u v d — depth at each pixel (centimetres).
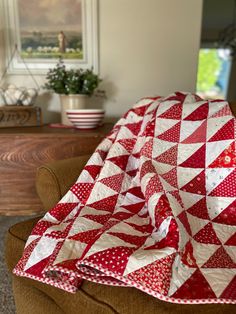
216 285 51
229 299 49
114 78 150
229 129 78
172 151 80
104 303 50
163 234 58
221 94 512
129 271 50
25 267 59
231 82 468
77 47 144
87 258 51
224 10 330
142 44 146
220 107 83
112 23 143
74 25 141
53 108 152
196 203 72
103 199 77
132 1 141
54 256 55
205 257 58
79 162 89
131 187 80
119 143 91
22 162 108
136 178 82
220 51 470
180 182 75
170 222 58
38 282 63
